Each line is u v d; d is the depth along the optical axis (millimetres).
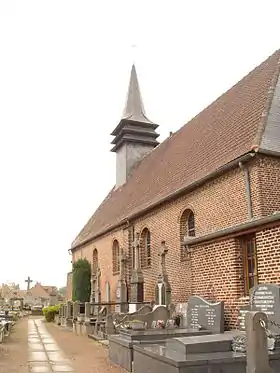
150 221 20562
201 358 7152
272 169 13320
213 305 11000
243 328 9734
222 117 19406
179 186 17703
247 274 10953
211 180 15430
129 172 31547
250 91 18297
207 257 12258
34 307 44812
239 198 13820
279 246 9602
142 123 32500
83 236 35062
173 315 13719
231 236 11219
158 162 25125
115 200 30484
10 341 16297
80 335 19078
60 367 10281
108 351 12539
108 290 26188
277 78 16219
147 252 21141
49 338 17688
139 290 20609
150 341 9844
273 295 8430
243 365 7125
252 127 14883
